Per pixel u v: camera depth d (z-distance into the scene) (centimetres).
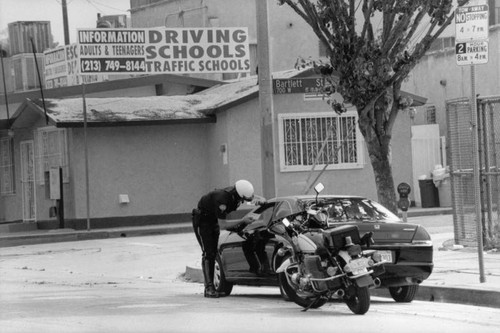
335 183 3225
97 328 1129
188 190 3347
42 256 2506
